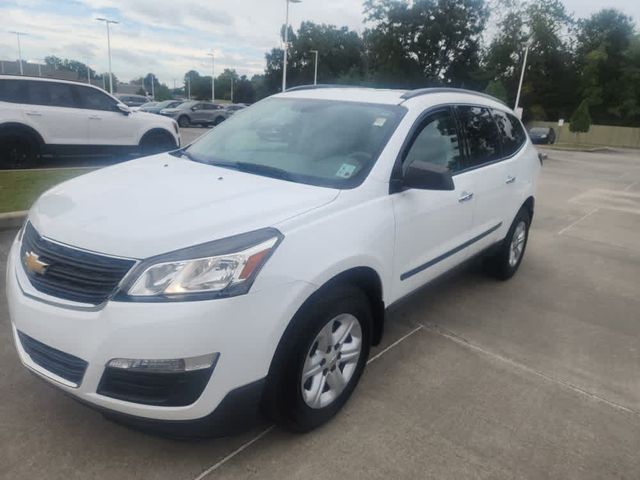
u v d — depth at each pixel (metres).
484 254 4.79
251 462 2.63
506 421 3.10
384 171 3.22
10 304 2.63
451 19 60.94
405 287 3.52
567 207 10.62
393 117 3.53
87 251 2.37
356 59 87.06
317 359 2.78
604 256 6.93
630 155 33.06
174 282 2.25
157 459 2.61
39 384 3.14
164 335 2.21
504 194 4.77
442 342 4.06
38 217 2.73
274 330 2.43
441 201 3.70
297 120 3.76
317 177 3.18
